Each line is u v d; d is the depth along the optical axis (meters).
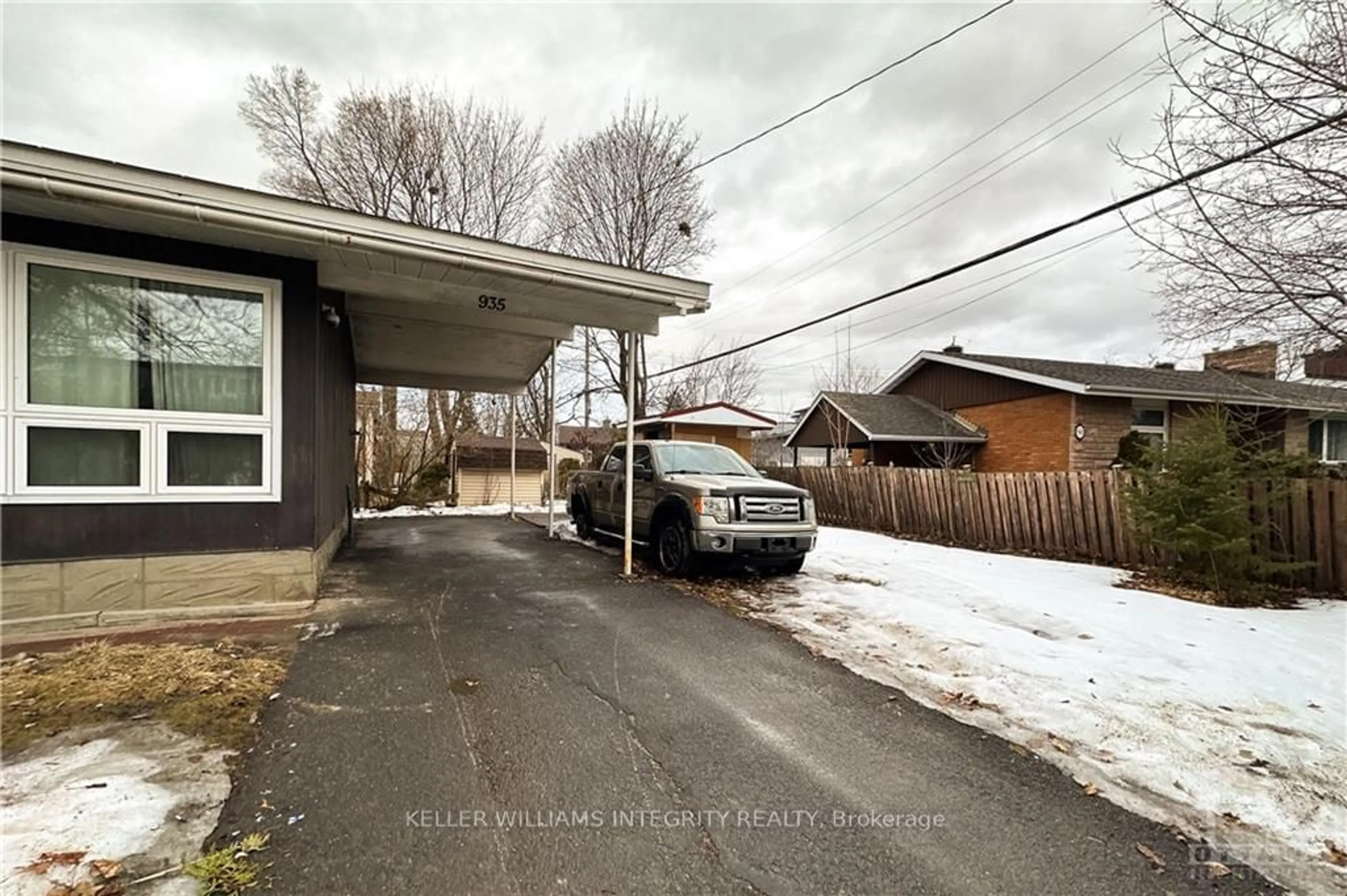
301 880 1.83
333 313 6.16
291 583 4.98
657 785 2.49
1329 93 3.71
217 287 4.72
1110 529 7.41
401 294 5.96
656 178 18.25
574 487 9.98
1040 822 2.29
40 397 4.16
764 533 6.15
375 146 16.97
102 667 3.48
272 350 4.91
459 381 13.27
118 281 4.42
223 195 4.11
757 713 3.24
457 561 7.50
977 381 15.99
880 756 2.79
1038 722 3.15
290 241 4.57
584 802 2.35
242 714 2.97
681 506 6.46
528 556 8.02
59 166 3.63
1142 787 2.55
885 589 6.11
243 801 2.24
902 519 10.64
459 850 2.02
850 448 17.92
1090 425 13.33
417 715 3.05
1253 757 2.78
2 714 2.88
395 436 17.23
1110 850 2.12
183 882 1.79
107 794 2.22
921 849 2.11
